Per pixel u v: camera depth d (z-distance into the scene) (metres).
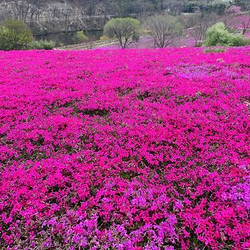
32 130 8.59
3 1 96.00
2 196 5.90
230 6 81.94
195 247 4.98
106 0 112.50
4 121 9.27
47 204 5.77
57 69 15.29
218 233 5.01
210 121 8.68
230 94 10.54
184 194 6.09
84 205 5.68
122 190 6.10
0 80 13.03
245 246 4.77
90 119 9.45
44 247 4.92
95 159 7.18
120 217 5.48
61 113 9.88
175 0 95.25
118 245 4.88
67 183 6.43
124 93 11.80
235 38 28.94
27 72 14.60
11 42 37.19
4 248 5.01
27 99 10.73
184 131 8.42
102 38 72.88
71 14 104.56
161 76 13.30
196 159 7.07
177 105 10.17
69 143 7.96
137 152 7.52
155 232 5.21
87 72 14.51
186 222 5.33
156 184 6.31
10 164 7.19
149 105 10.12
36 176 6.50
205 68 14.23
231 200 5.72
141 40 65.06
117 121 9.05
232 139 7.98
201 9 84.62
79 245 4.88
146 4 95.88
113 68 14.98
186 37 59.34
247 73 13.00
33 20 95.56
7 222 5.35
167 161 7.29
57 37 86.31
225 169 6.63
